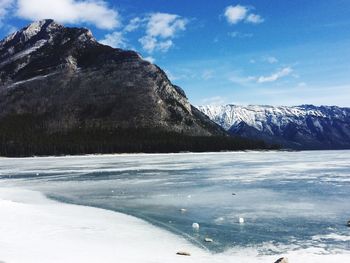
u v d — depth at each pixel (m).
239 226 32.72
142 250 25.53
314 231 30.83
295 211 38.38
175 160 133.12
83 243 26.22
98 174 80.19
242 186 56.62
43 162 134.50
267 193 49.56
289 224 33.12
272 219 35.06
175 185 59.22
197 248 26.67
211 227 32.47
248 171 81.31
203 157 159.38
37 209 37.53
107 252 24.22
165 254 24.80
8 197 49.53
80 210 39.69
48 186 60.72
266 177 68.31
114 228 31.52
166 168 93.50
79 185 61.50
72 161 137.75
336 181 60.69
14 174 83.50
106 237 28.52
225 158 147.50
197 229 31.83
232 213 37.88
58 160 149.25
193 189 54.44
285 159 134.75
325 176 68.38
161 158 152.00
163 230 31.45
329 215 36.41
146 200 46.03
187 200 45.56
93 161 134.62
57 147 195.12
